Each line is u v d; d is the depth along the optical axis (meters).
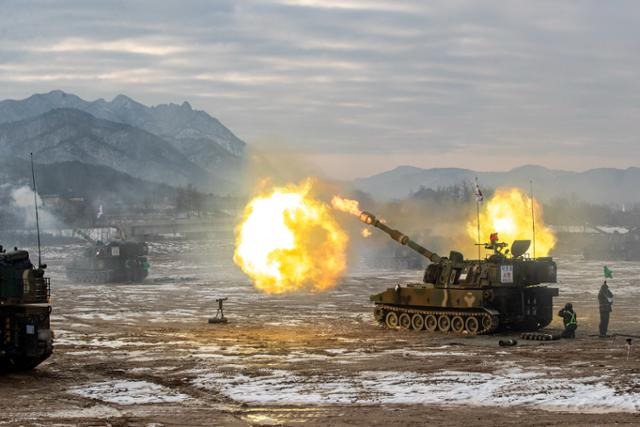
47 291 31.34
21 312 30.20
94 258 90.75
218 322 48.31
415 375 28.75
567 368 29.59
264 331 43.81
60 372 30.70
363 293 71.94
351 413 22.83
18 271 30.28
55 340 40.12
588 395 24.20
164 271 108.62
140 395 25.98
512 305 42.53
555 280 43.47
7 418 22.59
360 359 33.00
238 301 64.56
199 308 58.78
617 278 86.94
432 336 41.22
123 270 90.88
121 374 30.12
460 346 37.09
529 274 42.59
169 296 70.00
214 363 32.31
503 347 36.53
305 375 29.14
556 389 25.28
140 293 73.56
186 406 24.23
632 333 41.94
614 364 30.47
